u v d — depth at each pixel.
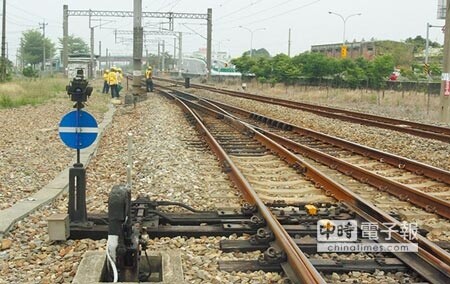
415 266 6.07
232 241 7.00
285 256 6.23
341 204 8.66
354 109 31.05
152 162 12.74
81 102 7.34
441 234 7.65
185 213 8.30
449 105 24.69
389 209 8.95
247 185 9.26
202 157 13.83
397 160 13.02
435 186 10.98
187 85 54.34
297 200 9.32
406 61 86.88
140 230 6.99
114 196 5.72
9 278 5.92
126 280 5.82
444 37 24.77
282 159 13.57
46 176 11.94
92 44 71.00
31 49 125.94
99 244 6.94
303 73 59.53
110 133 19.80
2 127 21.38
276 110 28.91
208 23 66.06
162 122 22.12
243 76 74.06
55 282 5.84
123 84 64.88
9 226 7.45
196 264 6.34
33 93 39.75
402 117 26.33
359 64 52.62
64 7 66.00
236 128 20.52
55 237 6.94
